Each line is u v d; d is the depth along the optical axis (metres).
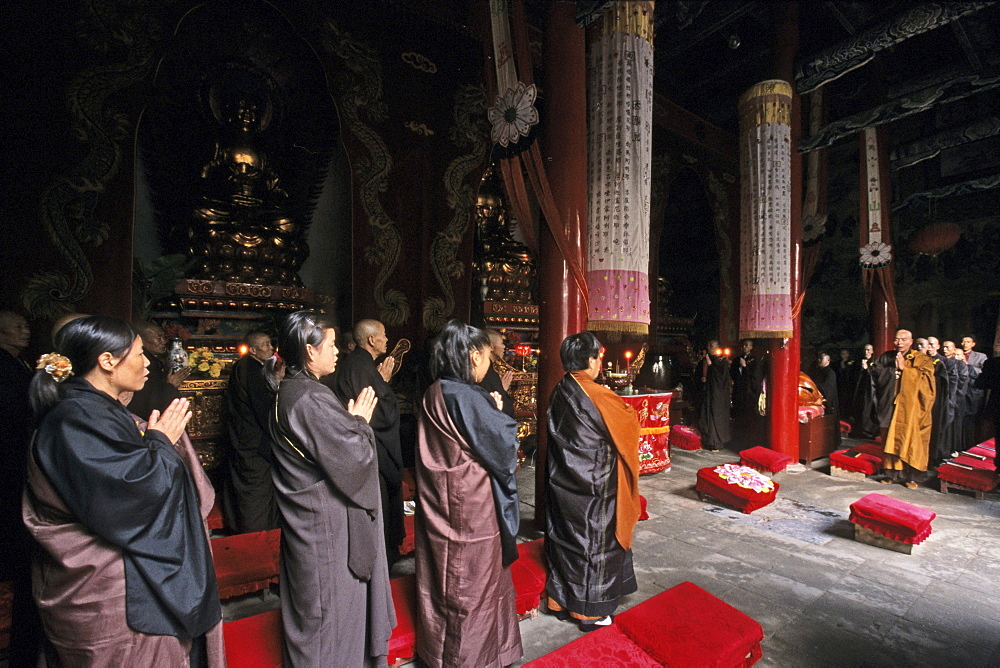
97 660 1.47
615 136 4.15
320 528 1.97
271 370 2.21
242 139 6.42
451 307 7.33
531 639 2.79
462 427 2.22
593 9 3.97
